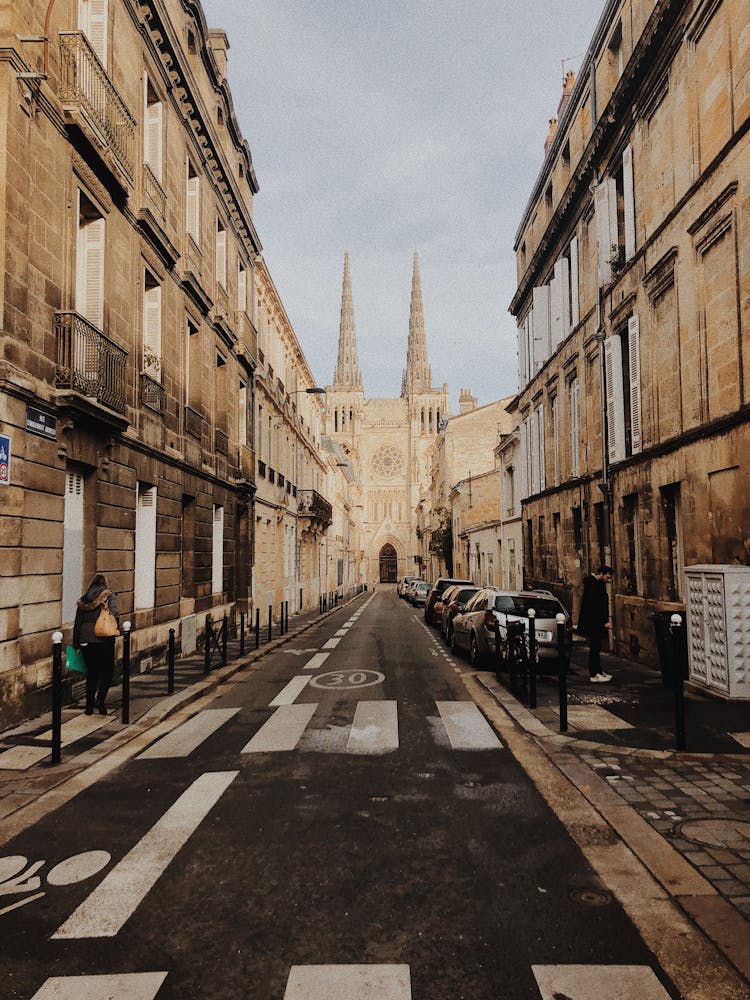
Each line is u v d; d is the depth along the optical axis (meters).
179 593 15.04
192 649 15.72
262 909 4.00
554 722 8.24
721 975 3.31
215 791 6.07
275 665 14.32
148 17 13.38
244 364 22.47
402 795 5.88
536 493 23.98
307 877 4.39
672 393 12.73
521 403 27.27
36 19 9.03
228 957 3.52
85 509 10.71
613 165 15.80
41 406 8.92
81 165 10.34
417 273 114.44
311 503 36.31
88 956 3.56
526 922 3.81
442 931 3.73
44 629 8.95
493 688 10.66
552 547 22.25
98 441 10.77
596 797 5.67
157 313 14.24
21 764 6.84
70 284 9.91
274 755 7.19
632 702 9.41
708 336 11.20
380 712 9.15
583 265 18.41
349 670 13.19
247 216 22.39
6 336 8.11
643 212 13.90
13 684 8.20
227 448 20.08
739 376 10.06
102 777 6.58
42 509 8.93
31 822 5.45
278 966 3.43
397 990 3.22
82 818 5.51
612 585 15.70
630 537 15.08
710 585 9.38
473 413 50.50
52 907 4.08
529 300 25.58
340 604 45.03
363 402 111.06
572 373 19.61
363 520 104.00
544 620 12.86
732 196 10.21
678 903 3.95
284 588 30.31
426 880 4.32
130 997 3.21
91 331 10.16
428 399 105.19
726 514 10.40
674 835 4.87
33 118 8.86
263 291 26.78
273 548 28.09
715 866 4.38
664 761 6.64
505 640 12.48
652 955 3.49
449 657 15.34
